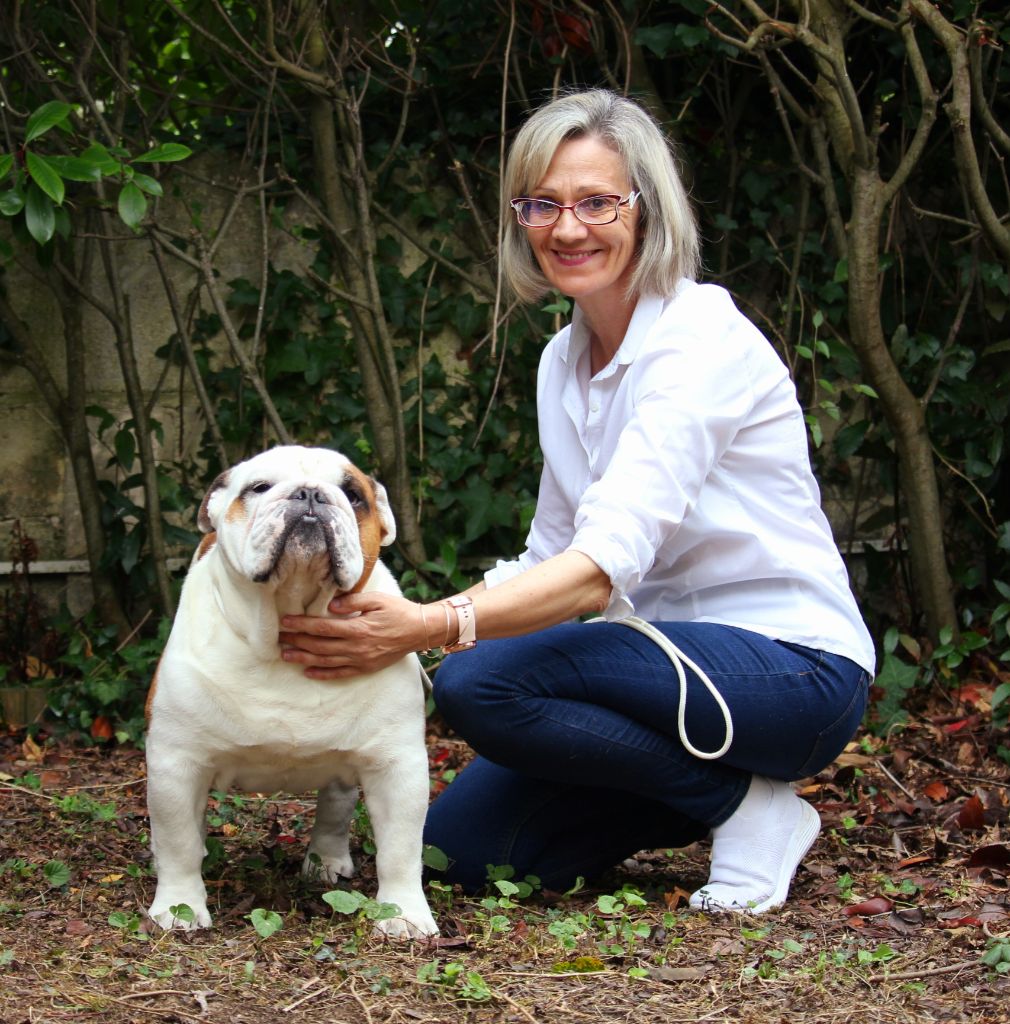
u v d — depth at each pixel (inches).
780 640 113.1
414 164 223.6
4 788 154.3
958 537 222.2
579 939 100.4
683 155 214.8
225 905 110.2
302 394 221.1
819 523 118.9
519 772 114.3
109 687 192.2
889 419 199.5
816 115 214.8
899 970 93.7
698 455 106.7
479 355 222.7
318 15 205.0
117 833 134.7
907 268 223.0
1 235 213.0
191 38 225.3
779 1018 84.4
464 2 219.9
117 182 185.2
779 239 225.6
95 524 211.6
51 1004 84.3
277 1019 83.3
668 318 110.8
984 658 204.4
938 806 147.1
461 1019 84.1
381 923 100.7
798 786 156.3
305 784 108.5
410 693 104.7
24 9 208.1
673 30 208.4
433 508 221.6
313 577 96.8
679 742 112.0
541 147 112.3
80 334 213.2
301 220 221.6
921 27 211.3
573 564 102.0
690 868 129.2
